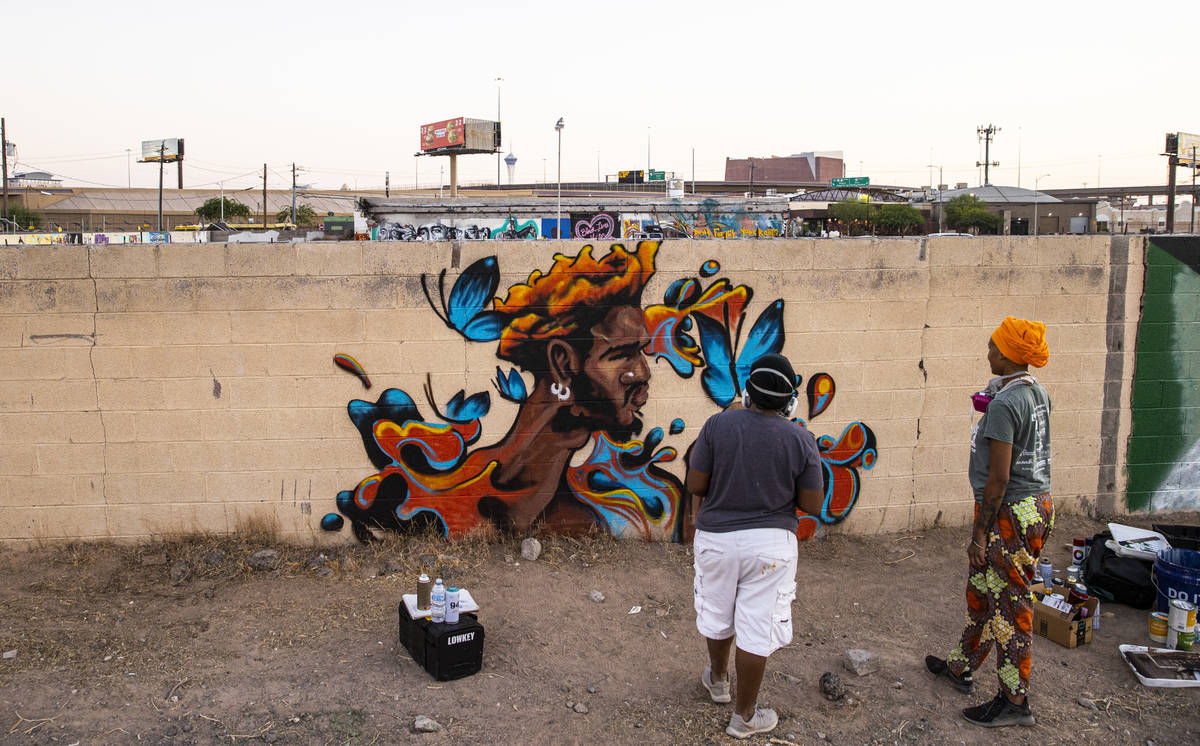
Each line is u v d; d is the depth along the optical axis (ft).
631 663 14.52
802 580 18.15
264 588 17.13
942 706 13.35
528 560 18.65
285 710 12.78
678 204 96.17
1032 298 20.63
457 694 13.35
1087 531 20.80
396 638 15.19
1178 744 12.43
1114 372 21.21
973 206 193.16
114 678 13.61
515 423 19.11
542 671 14.16
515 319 18.89
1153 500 21.83
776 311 19.61
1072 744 12.40
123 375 18.15
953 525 20.99
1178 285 21.13
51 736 11.99
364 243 18.35
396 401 18.78
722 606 12.15
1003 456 12.35
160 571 17.62
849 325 19.92
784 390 11.84
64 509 18.31
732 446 11.83
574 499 19.44
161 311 18.08
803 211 199.00
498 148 197.98
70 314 17.93
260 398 18.47
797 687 13.83
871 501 20.51
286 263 18.21
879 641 15.53
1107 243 20.84
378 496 18.93
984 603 13.33
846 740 12.36
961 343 20.47
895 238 20.04
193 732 12.19
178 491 18.51
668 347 19.35
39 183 349.82
